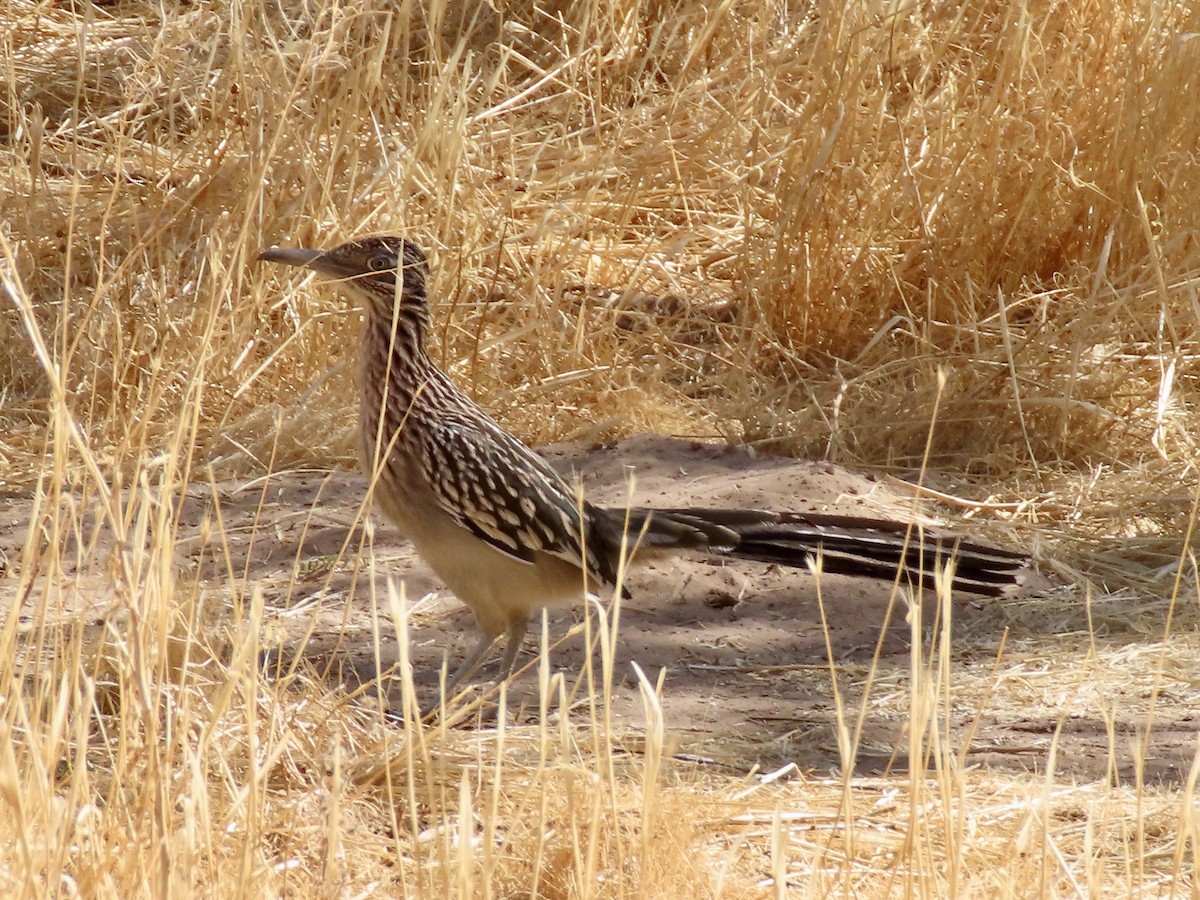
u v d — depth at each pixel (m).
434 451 7.86
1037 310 12.47
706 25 13.85
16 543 9.58
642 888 5.12
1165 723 7.81
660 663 8.59
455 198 12.45
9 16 15.61
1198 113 12.42
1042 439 11.57
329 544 9.87
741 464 11.23
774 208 13.33
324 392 11.58
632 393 12.06
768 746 7.51
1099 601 9.41
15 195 12.41
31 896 4.48
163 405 10.89
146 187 12.77
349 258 8.15
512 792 6.55
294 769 6.47
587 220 13.20
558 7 15.59
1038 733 7.71
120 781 5.13
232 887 5.12
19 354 11.73
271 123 12.09
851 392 12.25
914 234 12.88
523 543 7.89
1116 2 12.70
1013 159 12.66
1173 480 10.92
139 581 5.43
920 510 10.66
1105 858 5.68
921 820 5.82
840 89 12.43
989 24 13.29
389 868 6.00
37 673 5.28
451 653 8.68
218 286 8.55
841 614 9.27
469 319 12.27
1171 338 12.10
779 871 4.73
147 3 15.90
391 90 12.99
